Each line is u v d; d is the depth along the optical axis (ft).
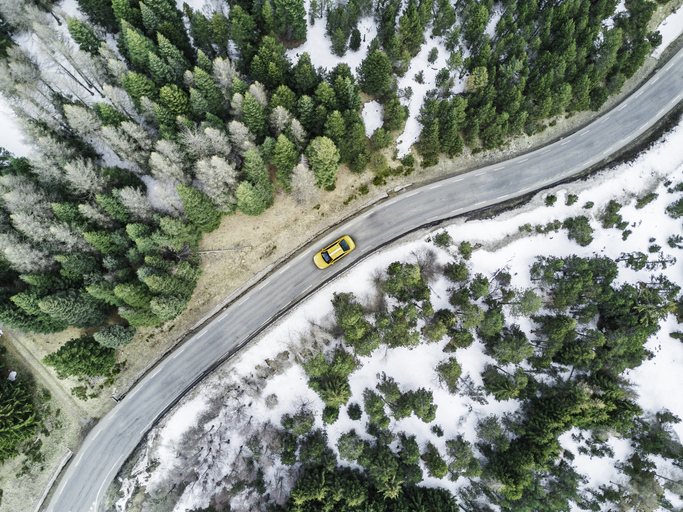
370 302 169.68
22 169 137.08
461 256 175.94
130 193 133.28
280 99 143.23
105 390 162.61
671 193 182.50
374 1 172.96
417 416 168.66
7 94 137.90
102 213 138.10
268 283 173.06
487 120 165.07
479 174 180.86
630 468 170.19
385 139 160.04
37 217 129.59
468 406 171.01
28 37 156.46
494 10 181.78
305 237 175.32
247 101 134.62
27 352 156.35
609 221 175.94
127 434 163.53
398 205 178.50
